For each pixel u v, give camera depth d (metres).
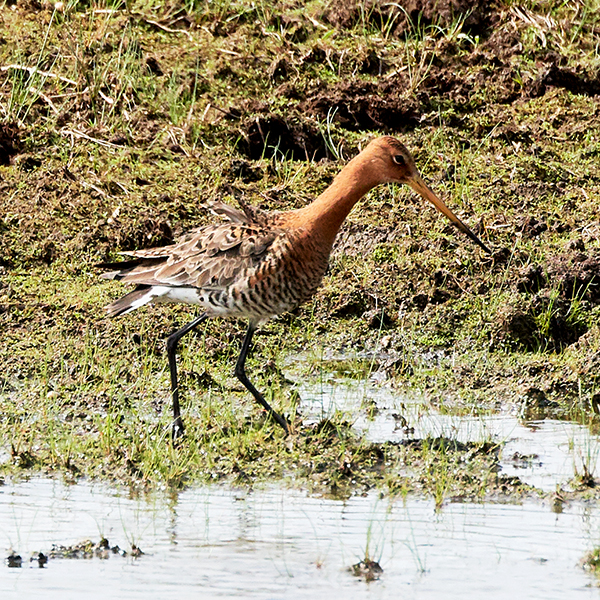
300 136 16.58
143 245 14.73
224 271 11.47
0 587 8.52
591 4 19.94
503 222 15.30
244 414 11.82
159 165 16.08
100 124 16.62
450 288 14.37
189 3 19.00
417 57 18.48
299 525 9.59
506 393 12.56
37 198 15.16
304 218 11.62
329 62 18.16
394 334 13.88
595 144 17.05
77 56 17.34
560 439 11.41
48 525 9.55
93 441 11.09
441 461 10.70
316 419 11.67
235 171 15.98
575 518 9.77
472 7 19.19
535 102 17.98
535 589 8.54
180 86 17.36
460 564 8.94
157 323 13.53
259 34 18.70
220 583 8.62
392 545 9.25
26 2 18.58
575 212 15.68
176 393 11.38
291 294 11.63
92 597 8.38
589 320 13.77
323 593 8.49
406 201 15.77
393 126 17.33
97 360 12.80
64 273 14.34
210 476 10.55
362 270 14.70
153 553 9.09
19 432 11.19
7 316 13.45
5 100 16.64
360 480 10.50
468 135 17.20
